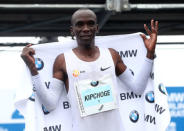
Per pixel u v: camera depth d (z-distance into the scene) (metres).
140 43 4.66
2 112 7.60
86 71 4.16
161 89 4.61
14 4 7.72
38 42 9.18
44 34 9.00
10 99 7.60
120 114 4.30
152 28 4.38
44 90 4.15
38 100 4.43
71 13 8.28
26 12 8.22
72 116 4.21
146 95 4.60
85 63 4.18
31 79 4.43
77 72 4.16
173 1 7.55
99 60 4.20
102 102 4.14
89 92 4.14
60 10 8.17
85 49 4.20
